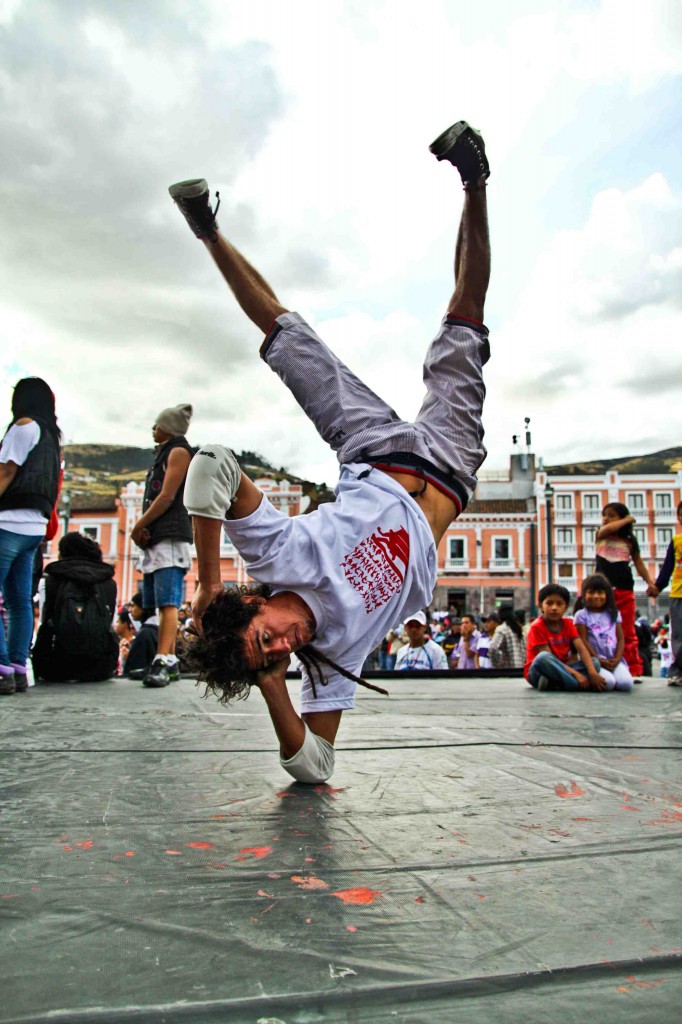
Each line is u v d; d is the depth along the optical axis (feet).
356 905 4.35
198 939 3.88
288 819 6.16
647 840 5.65
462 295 9.21
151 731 10.71
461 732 11.12
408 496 7.73
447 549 164.14
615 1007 3.29
